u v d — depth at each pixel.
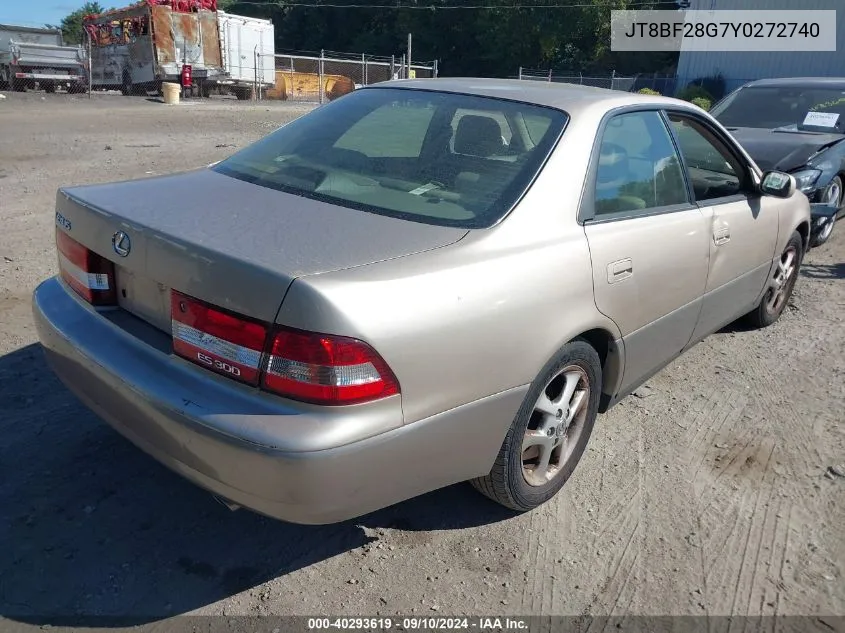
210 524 2.81
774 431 3.70
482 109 3.06
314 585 2.54
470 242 2.42
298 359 2.01
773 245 4.46
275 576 2.57
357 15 65.31
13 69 24.62
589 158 2.90
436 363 2.22
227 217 2.47
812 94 8.00
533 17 52.91
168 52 26.81
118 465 3.12
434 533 2.84
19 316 4.55
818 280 6.34
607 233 2.88
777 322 5.27
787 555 2.77
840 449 3.53
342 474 2.07
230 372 2.14
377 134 3.10
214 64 28.44
